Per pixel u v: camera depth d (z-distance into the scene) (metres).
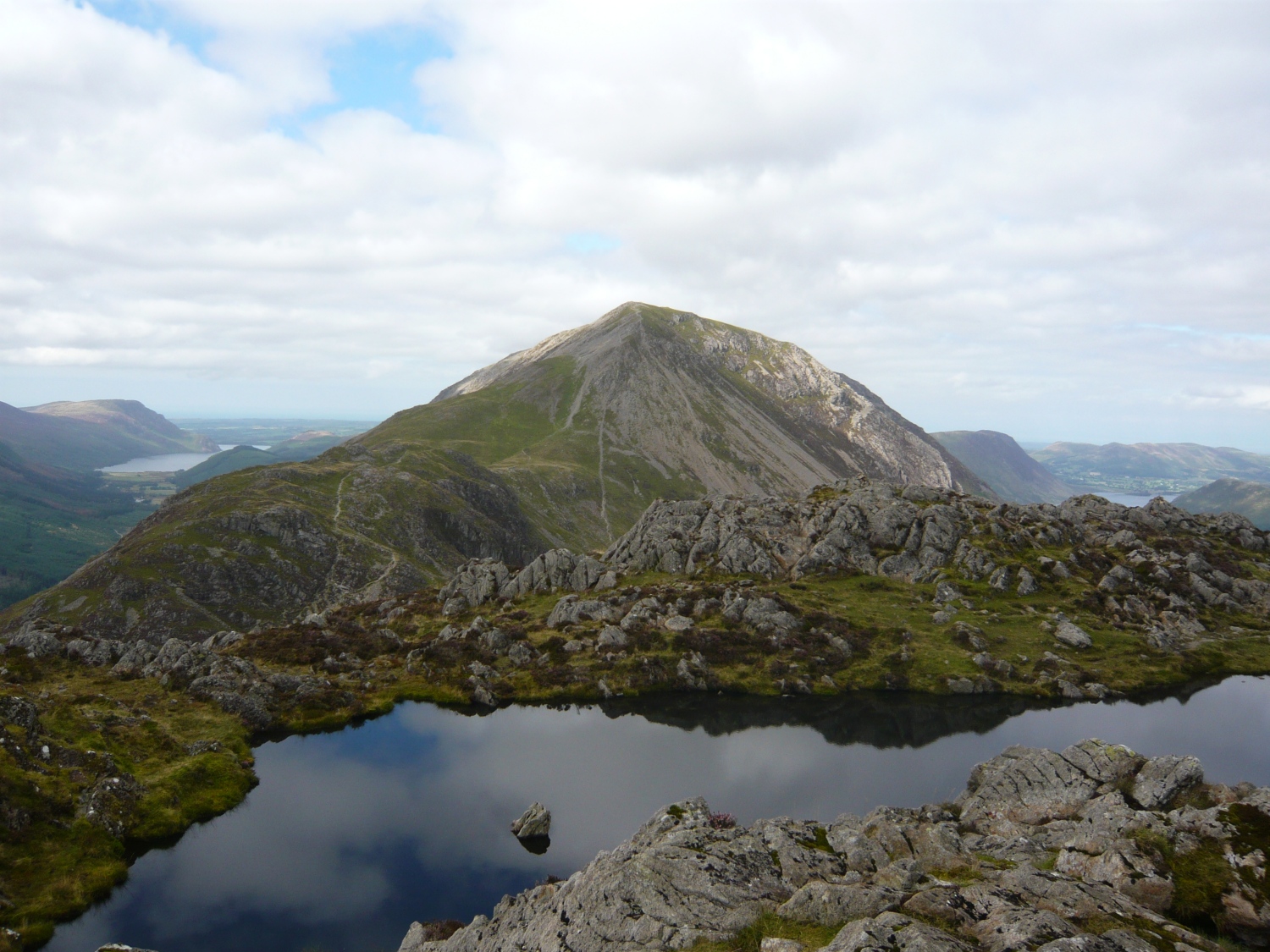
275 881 45.91
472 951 29.05
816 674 85.56
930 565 110.06
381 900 43.81
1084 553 112.00
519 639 94.25
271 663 86.19
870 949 17.45
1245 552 120.31
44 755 52.03
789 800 57.03
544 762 65.19
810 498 145.00
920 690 82.81
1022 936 18.11
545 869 47.69
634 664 86.75
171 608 148.50
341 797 57.88
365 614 111.94
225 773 59.44
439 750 67.75
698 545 120.12
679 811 32.47
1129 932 18.77
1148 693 80.62
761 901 22.88
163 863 47.84
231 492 198.75
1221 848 26.66
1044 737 70.06
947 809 41.84
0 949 36.31
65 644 81.56
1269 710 76.31
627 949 22.08
